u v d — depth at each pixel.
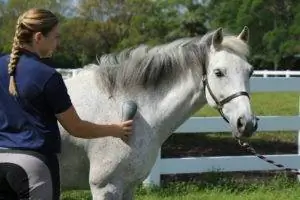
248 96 3.97
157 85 4.13
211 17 35.91
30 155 3.02
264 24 34.38
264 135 12.15
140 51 4.18
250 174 8.41
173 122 4.18
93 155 4.05
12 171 2.99
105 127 3.30
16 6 43.66
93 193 4.09
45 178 3.04
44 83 3.01
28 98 3.02
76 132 3.17
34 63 3.04
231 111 3.95
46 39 3.09
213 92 4.04
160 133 4.15
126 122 3.41
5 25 43.19
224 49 4.04
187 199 6.72
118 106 4.06
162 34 34.75
